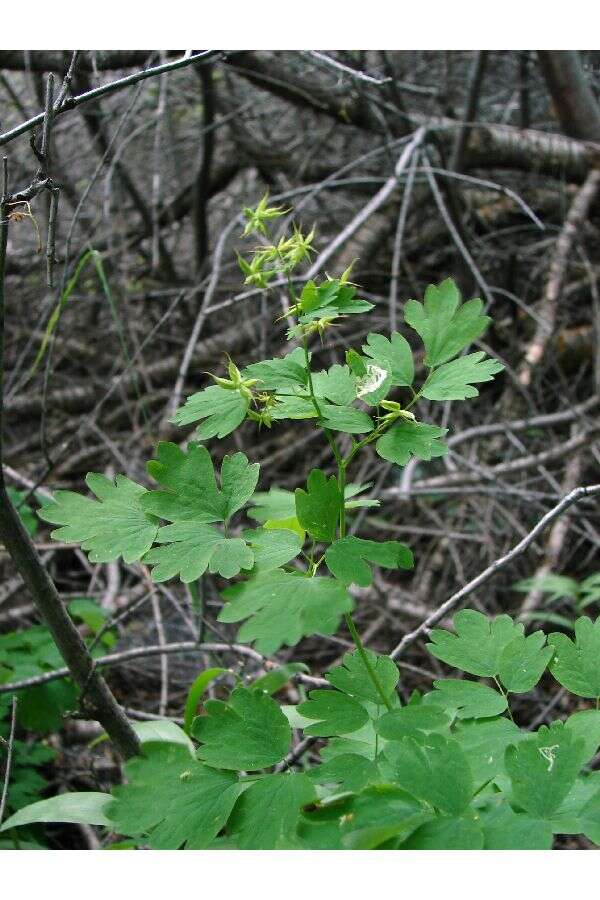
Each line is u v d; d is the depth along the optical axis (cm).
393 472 461
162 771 136
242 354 520
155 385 514
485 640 150
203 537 132
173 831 128
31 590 171
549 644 147
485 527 401
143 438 477
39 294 552
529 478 448
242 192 600
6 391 515
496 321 513
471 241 534
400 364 148
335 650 381
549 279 505
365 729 151
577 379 480
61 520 139
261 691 139
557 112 506
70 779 287
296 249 139
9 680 263
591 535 403
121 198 538
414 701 148
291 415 137
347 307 135
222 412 140
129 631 371
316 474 133
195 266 577
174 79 573
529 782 125
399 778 124
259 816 127
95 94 162
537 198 558
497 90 582
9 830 244
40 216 551
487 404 497
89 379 538
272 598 121
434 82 564
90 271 549
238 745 135
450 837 119
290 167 550
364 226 530
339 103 471
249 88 577
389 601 378
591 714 139
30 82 501
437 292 154
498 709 141
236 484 138
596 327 473
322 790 154
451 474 424
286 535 133
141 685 358
